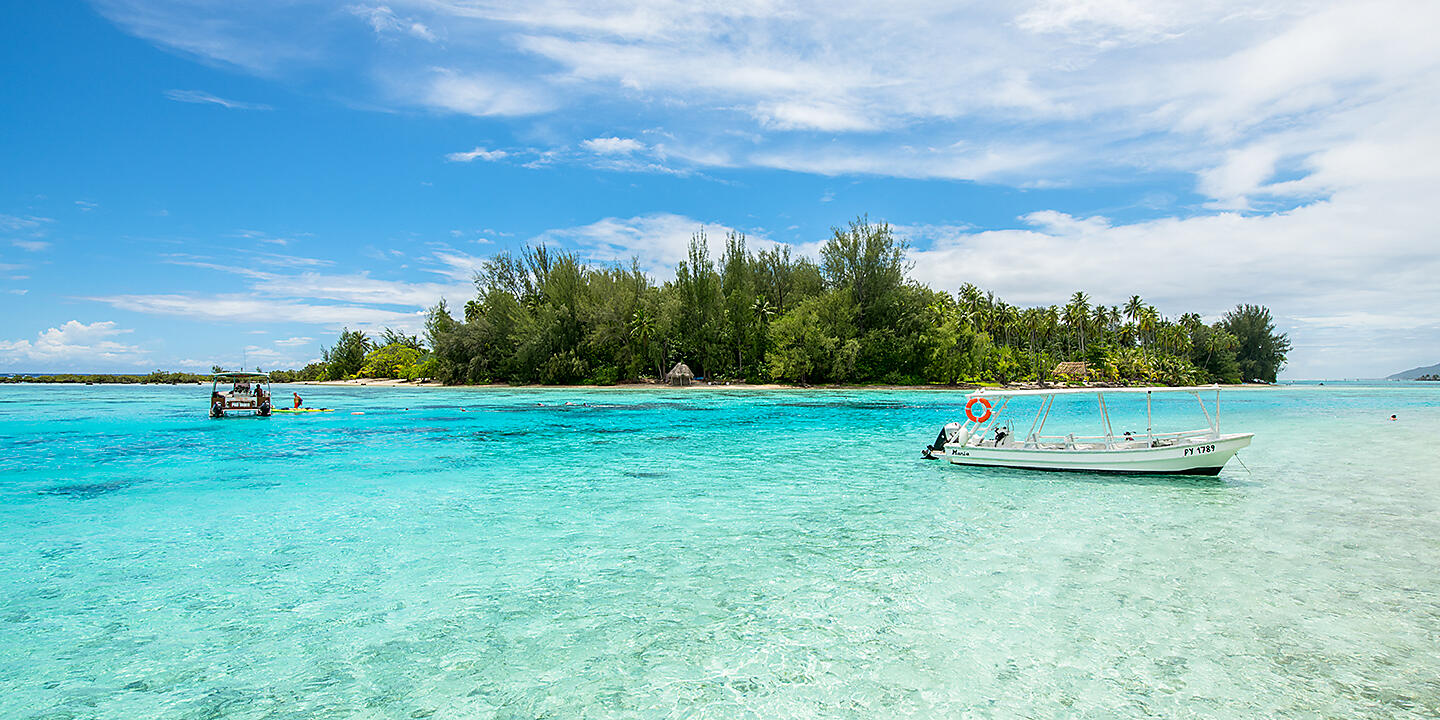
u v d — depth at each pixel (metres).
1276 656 6.43
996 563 9.40
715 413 38.50
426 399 53.16
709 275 69.19
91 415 36.59
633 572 9.06
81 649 6.66
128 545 10.32
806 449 22.42
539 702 5.62
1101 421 35.94
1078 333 109.94
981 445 18.05
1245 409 45.72
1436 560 9.45
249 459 19.78
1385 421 34.75
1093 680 5.96
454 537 10.88
